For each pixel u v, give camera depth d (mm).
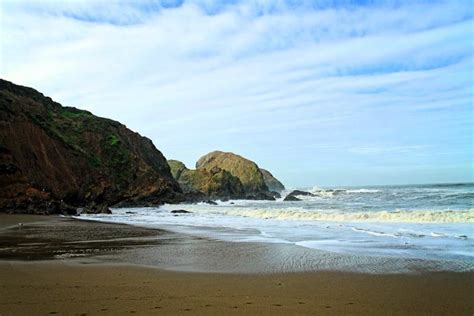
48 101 67625
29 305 7035
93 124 68250
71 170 55062
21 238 19078
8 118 50219
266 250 14047
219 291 8203
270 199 92625
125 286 8641
